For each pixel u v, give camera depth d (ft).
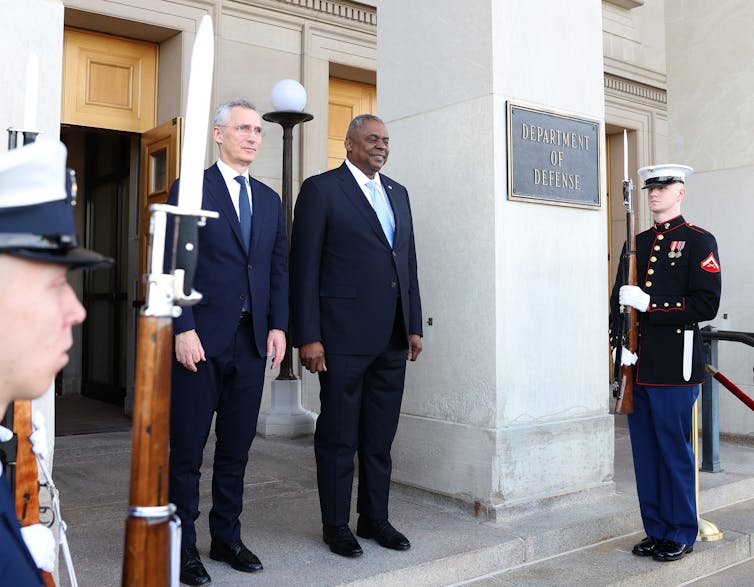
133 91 19.74
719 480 14.51
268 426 18.21
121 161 23.65
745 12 18.94
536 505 11.91
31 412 5.50
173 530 2.69
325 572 9.16
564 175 12.69
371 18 21.91
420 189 13.04
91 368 26.17
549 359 12.39
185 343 8.63
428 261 12.83
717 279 10.61
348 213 10.38
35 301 2.41
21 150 2.34
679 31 20.11
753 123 18.75
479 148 12.01
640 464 11.21
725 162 19.19
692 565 11.07
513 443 11.70
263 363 9.57
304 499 12.52
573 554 11.10
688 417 10.89
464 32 12.33
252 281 9.35
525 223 12.17
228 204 9.29
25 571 2.31
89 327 26.40
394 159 13.58
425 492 12.62
